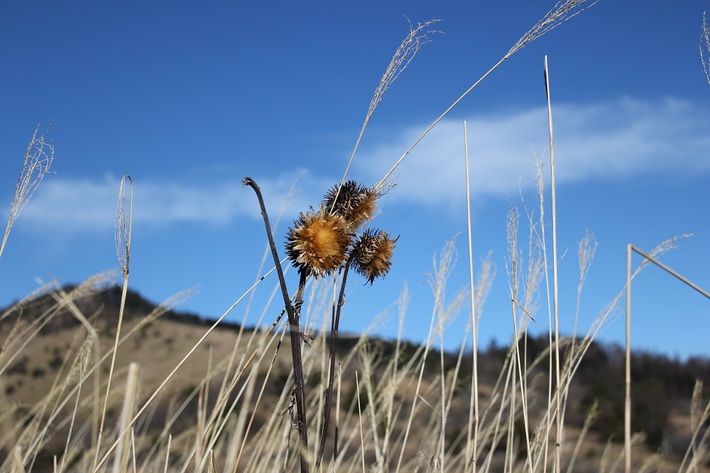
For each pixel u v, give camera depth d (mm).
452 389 4848
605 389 23016
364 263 2750
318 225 2564
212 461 2676
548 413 3773
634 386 23656
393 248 2791
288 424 3783
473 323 3766
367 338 5215
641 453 13492
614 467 8008
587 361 25906
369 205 2875
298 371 2449
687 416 21031
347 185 2918
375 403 5051
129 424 2109
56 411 3912
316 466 2404
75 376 4070
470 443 3723
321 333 4289
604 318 4207
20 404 3965
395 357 5051
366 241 2762
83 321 2693
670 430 18547
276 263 2553
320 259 2527
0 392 2221
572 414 21141
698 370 25781
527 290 4516
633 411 20875
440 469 4082
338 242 2590
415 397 4512
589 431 19906
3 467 2883
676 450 14578
